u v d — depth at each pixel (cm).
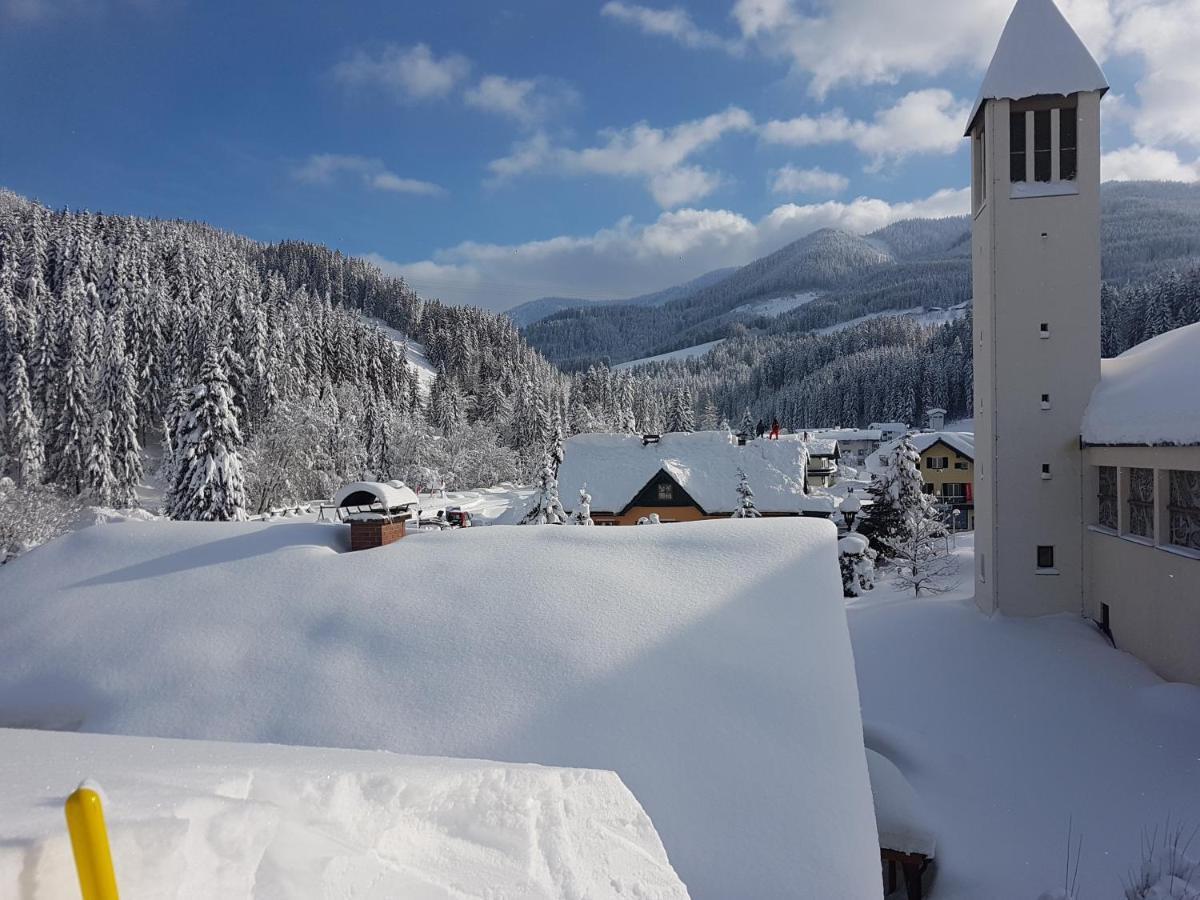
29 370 5550
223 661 709
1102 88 2055
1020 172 2170
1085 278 2091
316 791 256
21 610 838
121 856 179
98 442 5106
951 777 1455
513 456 8900
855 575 3269
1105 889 1103
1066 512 2102
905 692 1827
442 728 594
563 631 691
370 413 7475
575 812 327
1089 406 2083
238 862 203
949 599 2520
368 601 779
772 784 528
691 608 713
